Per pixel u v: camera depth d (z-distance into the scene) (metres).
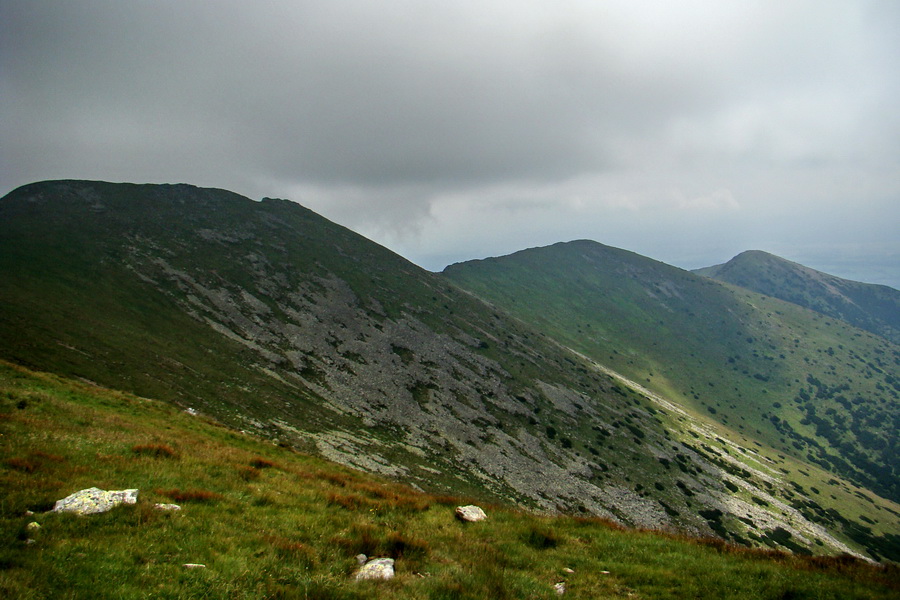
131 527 11.23
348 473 33.75
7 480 12.67
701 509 98.19
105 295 82.69
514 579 11.93
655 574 13.63
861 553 108.44
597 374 168.50
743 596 12.20
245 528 12.67
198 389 61.44
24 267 79.19
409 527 15.49
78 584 8.55
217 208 153.75
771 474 143.25
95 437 20.45
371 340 113.00
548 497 76.81
